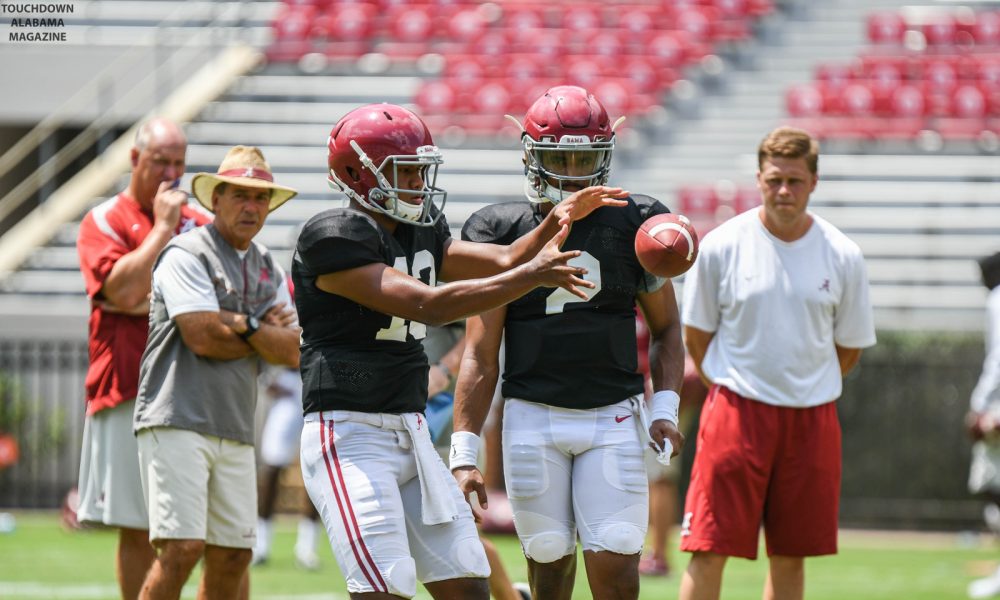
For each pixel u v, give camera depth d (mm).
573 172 17109
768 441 20141
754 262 20531
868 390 48125
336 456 15422
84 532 42188
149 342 19734
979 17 71688
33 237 61656
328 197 63438
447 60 69500
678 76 69625
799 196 20094
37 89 66188
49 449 52562
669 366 17812
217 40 70562
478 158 65250
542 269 13945
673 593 29750
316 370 15609
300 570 33875
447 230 16797
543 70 68438
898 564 37000
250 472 20156
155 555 21281
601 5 72750
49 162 66000
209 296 19422
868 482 47938
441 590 15641
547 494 17297
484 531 40625
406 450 15734
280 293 20516
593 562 16922
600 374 17312
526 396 17438
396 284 14727
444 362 21766
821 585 32250
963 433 47688
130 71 66812
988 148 66250
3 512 50500
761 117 67375
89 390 21172
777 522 20359
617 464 17078
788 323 20281
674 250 16469
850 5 74188
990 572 35188
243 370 19891
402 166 15672
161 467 19156
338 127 15992
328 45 70812
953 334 48719
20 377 52906
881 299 59844
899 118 67000
